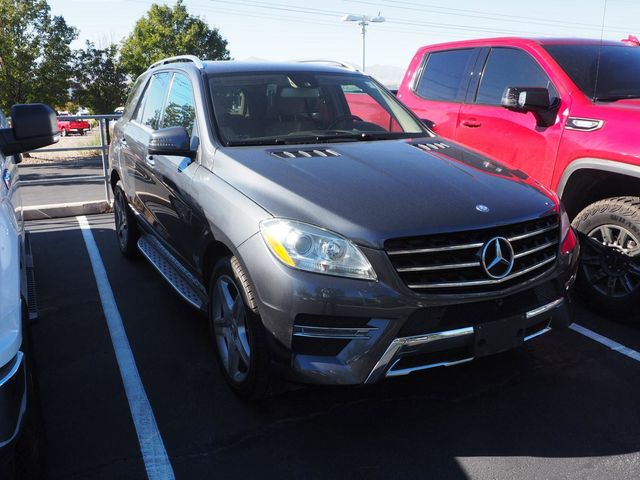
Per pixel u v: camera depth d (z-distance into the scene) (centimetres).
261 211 284
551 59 468
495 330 280
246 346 303
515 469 262
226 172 328
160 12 4719
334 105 415
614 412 306
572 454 272
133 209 511
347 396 322
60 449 278
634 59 491
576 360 361
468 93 538
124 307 453
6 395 176
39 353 378
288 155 337
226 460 270
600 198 442
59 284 506
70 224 726
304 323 266
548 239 308
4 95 3450
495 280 277
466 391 327
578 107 427
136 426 296
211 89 388
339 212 272
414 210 278
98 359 369
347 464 266
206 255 339
